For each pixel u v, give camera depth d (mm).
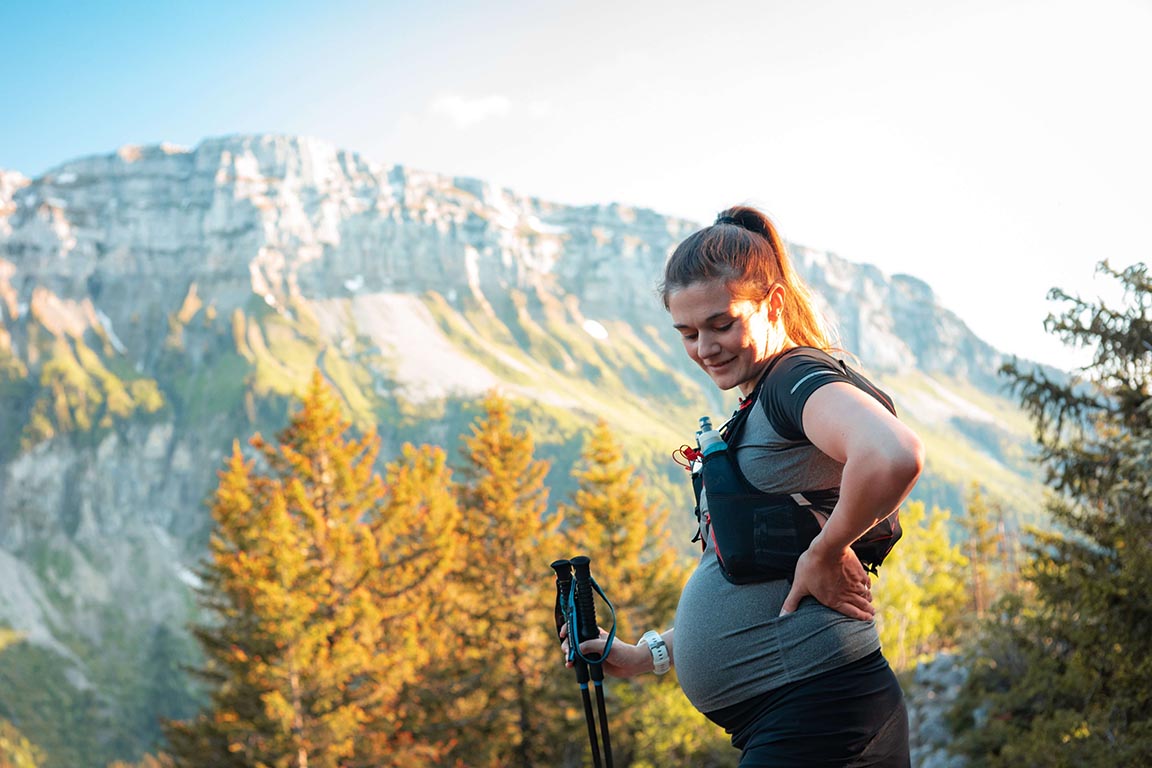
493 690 25406
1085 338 7641
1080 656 7219
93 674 146500
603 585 26172
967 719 12820
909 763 1539
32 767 118688
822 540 1369
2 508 188375
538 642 27078
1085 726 7465
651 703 22891
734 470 1526
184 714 142625
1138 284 7422
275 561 19266
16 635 149375
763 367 1547
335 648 19438
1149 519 7000
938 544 41344
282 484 22484
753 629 1509
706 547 1704
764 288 1528
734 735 1602
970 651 13789
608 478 26562
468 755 23844
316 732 18688
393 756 20859
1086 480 7871
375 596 23891
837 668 1469
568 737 24531
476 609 27141
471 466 29219
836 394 1349
